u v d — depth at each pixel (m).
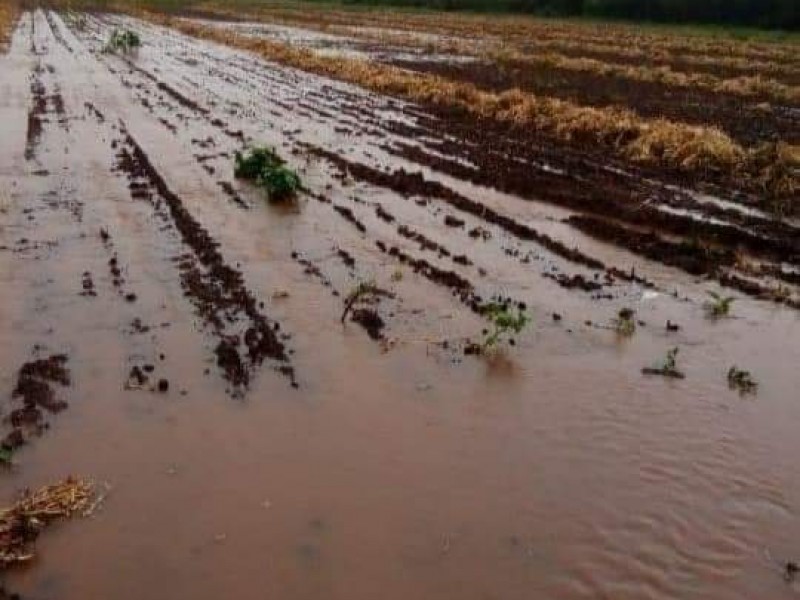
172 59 31.16
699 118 21.02
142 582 5.39
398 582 5.43
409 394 7.59
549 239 11.47
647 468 6.62
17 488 6.21
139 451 6.67
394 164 15.63
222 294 9.45
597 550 5.74
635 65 33.06
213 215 12.20
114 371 7.80
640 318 9.22
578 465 6.64
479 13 67.12
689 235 11.90
